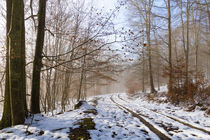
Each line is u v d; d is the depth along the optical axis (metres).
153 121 4.99
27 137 2.99
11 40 3.65
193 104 7.32
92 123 4.10
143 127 4.25
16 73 3.76
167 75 9.90
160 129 3.97
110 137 3.33
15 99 3.79
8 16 4.36
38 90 5.43
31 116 4.75
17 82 3.79
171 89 9.48
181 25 12.66
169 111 7.18
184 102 8.10
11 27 3.66
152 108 8.30
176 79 9.31
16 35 3.70
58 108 9.62
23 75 4.68
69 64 7.77
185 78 8.94
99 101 13.69
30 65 9.15
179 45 19.19
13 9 3.68
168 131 3.91
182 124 4.54
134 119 5.36
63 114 5.38
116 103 11.55
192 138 3.35
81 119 4.42
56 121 4.22
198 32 15.30
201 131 3.80
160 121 4.99
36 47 5.37
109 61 6.17
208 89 7.51
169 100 9.27
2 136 3.03
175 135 3.56
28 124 3.82
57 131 3.36
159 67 17.61
